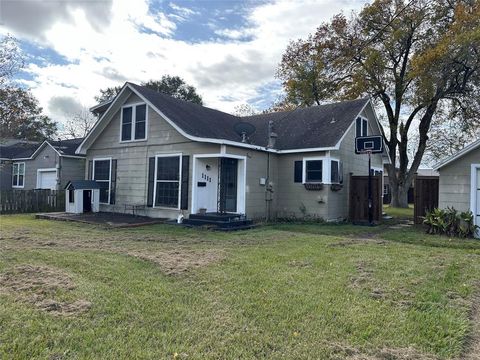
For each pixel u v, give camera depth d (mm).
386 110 21484
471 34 14586
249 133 12719
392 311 3910
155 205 12625
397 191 21703
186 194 11781
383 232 10148
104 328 3355
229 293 4375
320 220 12555
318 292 4461
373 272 5418
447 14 17562
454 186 9891
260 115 17469
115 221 11258
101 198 14602
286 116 16250
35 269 5242
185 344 3094
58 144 21359
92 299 4082
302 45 22938
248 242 7977
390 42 19016
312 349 3053
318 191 12727
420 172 33938
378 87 20109
